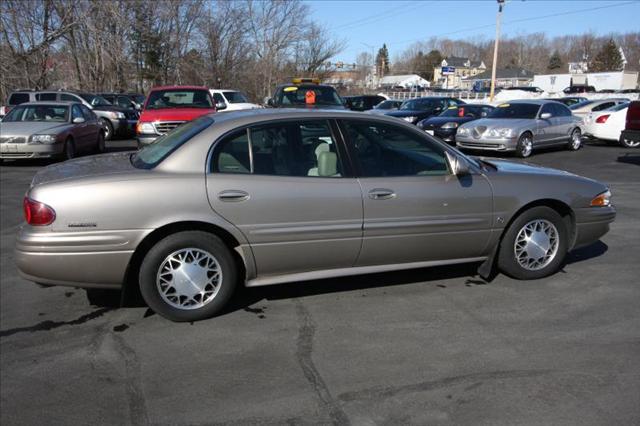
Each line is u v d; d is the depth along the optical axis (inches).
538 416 111.3
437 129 649.0
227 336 148.5
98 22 1091.3
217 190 150.2
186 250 152.5
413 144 172.6
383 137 170.6
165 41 1407.5
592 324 154.4
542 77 2519.7
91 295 177.8
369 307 167.2
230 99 841.5
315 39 1877.5
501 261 185.6
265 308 166.6
